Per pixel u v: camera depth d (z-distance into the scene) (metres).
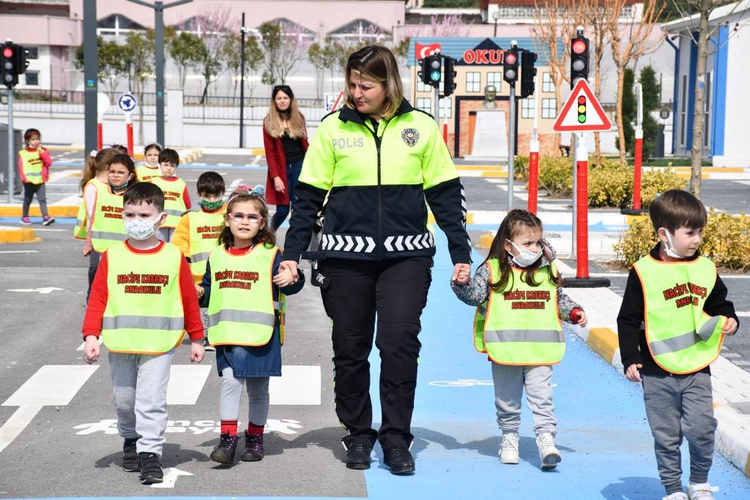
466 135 49.09
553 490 6.09
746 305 11.93
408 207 6.43
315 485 6.12
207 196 9.79
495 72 48.62
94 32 25.31
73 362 9.57
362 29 75.88
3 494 5.91
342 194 6.46
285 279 6.38
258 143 59.94
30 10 76.25
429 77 23.89
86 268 15.52
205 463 6.57
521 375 6.62
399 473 6.34
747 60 40.22
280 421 7.66
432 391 8.62
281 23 74.50
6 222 21.84
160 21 37.66
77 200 24.84
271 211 23.53
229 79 68.88
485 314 6.66
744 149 40.53
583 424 7.59
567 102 13.16
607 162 29.80
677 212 5.54
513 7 75.81
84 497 5.87
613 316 10.94
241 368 6.50
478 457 6.76
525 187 31.19
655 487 6.16
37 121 60.03
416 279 6.44
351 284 6.46
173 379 8.92
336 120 6.48
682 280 5.59
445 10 86.38
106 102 29.73
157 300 6.25
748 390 7.92
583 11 32.03
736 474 6.42
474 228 20.97
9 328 11.15
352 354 6.52
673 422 5.63
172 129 59.53
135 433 6.42
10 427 7.42
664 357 5.56
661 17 67.50
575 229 15.38
